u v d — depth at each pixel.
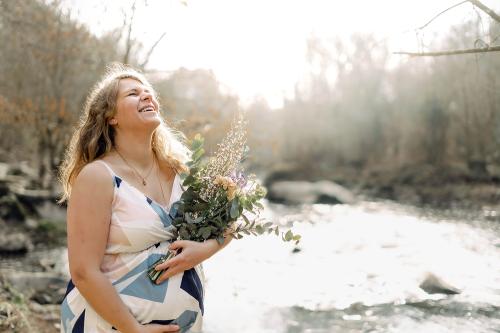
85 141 2.32
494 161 15.88
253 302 4.65
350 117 24.64
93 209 2.05
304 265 5.98
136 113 2.24
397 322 3.75
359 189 17.80
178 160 2.45
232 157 2.43
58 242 7.95
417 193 14.95
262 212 12.45
